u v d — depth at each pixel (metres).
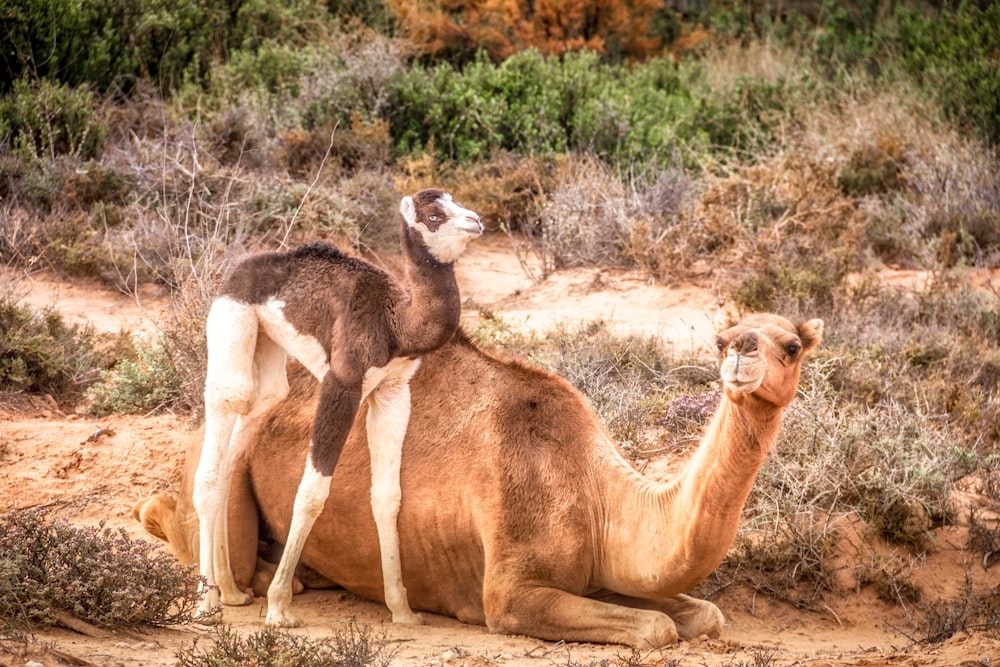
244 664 18.62
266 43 63.81
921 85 69.06
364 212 50.72
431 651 22.00
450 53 71.06
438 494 24.31
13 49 57.00
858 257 51.53
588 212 52.00
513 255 53.66
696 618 23.91
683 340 41.94
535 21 73.38
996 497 32.12
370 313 23.12
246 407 23.91
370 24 71.25
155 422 33.72
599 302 46.88
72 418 34.62
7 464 31.03
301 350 23.58
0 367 35.75
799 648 24.89
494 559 23.53
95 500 30.16
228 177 50.00
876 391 37.12
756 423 20.09
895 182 59.22
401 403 24.36
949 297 46.34
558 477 23.70
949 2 77.19
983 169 57.91
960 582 29.23
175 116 55.84
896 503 30.30
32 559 21.80
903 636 26.66
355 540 25.16
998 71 63.28
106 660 18.94
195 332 35.50
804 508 29.73
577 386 35.44
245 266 24.05
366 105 60.56
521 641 23.03
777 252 47.31
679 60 79.19
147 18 61.06
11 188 48.94
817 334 20.27
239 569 25.73
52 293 43.94
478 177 57.50
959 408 37.19
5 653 18.06
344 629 23.38
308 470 23.25
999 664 21.03
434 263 22.73
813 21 88.50
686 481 21.69
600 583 23.83
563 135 61.09
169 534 26.83
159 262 45.56
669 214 52.84
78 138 53.53
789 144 60.94
